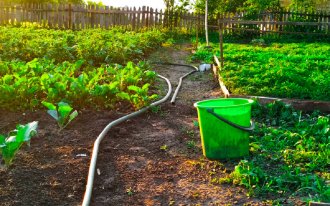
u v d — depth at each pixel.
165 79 3.74
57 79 2.84
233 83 3.10
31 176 1.70
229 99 2.06
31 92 2.60
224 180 1.70
